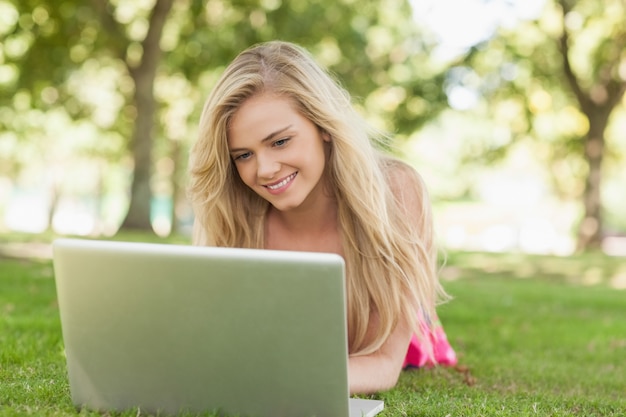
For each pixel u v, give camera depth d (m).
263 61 2.61
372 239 2.79
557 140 21.48
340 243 2.98
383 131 3.02
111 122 22.48
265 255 2.01
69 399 2.45
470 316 5.97
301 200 2.64
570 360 4.28
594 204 18.98
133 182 15.34
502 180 38.84
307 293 2.01
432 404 2.66
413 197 2.97
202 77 18.77
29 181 39.44
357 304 2.91
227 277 2.04
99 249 2.12
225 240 3.00
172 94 21.20
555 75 19.39
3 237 13.12
